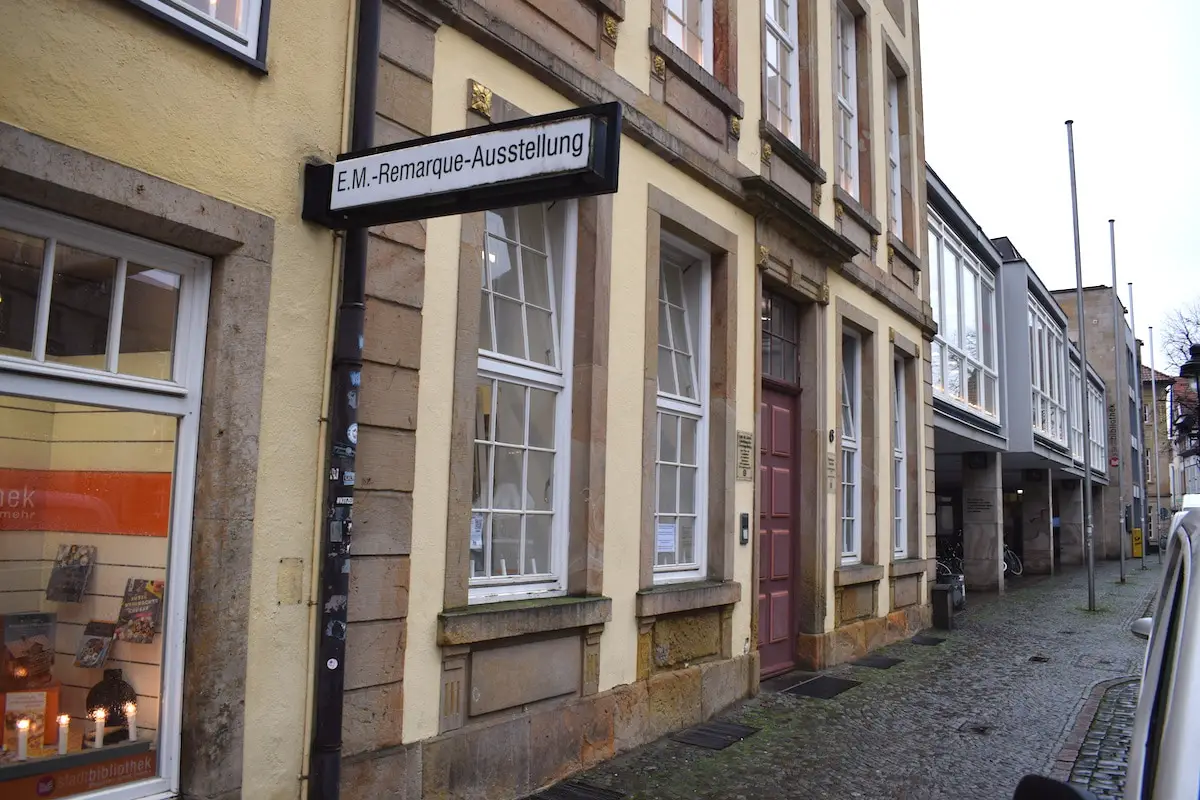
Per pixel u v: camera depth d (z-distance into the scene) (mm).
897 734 7508
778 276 9344
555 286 6621
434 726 5156
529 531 6277
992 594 20547
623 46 7094
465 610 5367
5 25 3371
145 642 3990
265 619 4289
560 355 6551
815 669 10055
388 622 4863
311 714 4461
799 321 10477
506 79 5934
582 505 6418
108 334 3900
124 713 3924
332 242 4664
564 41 6457
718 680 7926
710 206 8172
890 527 12555
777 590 9805
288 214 4453
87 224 3775
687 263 8438
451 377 5355
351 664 4668
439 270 5301
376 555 4816
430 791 5051
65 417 3791
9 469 3627
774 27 10062
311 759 4410
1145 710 2316
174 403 4094
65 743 3754
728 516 8211
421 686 5082
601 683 6523
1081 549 34875
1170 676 2133
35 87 3455
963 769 6598
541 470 6422
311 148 4574
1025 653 11836
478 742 5383
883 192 12875
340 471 4480
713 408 8305
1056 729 7777
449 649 5211
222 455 4137
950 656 11477
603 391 6570
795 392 10258
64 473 3791
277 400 4395
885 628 12141
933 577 14367
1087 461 18578
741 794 5910
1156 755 2094
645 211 7219
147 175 3811
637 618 6953
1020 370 21562
